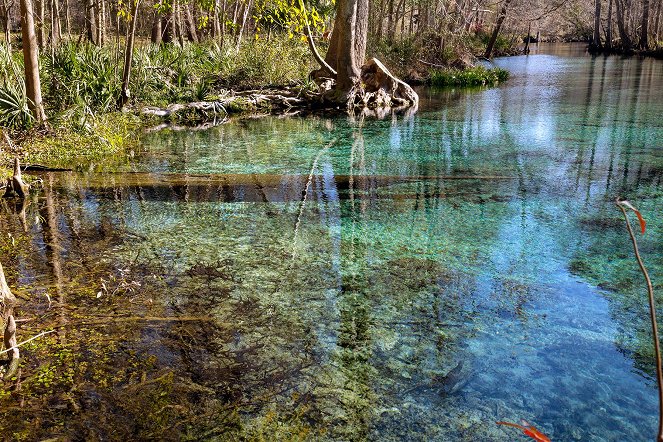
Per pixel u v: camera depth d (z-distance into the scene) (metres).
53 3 15.93
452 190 7.03
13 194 6.36
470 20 28.62
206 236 5.29
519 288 4.29
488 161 8.65
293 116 13.75
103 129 10.03
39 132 8.89
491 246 5.14
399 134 11.17
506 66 28.62
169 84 13.55
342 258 4.83
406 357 3.34
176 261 4.66
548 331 3.67
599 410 2.89
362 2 15.50
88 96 11.00
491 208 6.30
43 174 7.48
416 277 4.46
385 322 3.75
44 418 2.66
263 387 3.00
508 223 5.79
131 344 3.34
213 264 4.62
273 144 10.08
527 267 4.67
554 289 4.27
